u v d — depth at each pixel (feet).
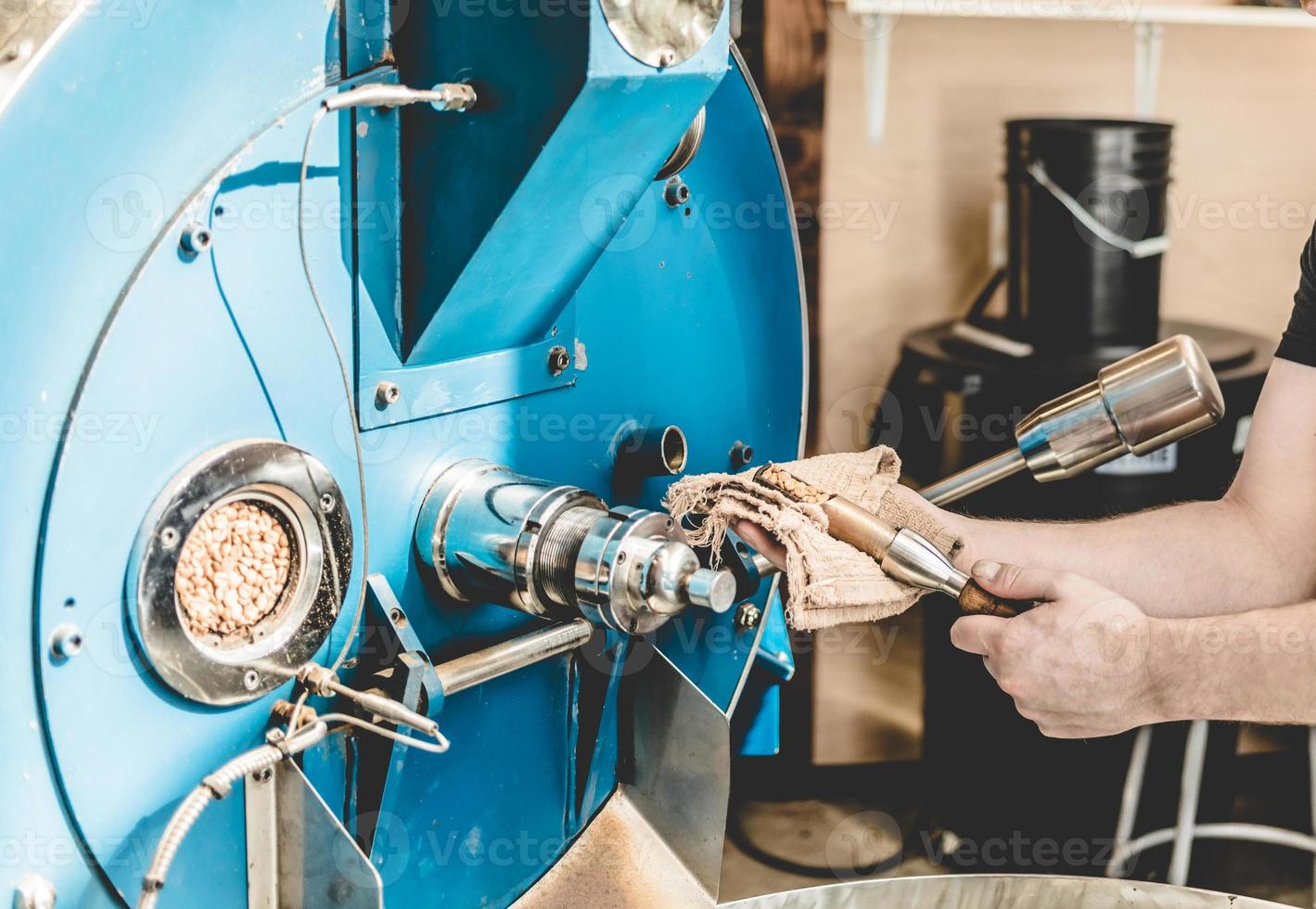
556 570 2.45
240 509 2.15
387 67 2.29
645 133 2.41
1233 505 3.73
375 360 2.35
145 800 2.04
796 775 7.52
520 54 2.18
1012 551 3.54
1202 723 6.51
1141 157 5.88
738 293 3.34
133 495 1.94
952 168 6.92
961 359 6.25
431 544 2.53
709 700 2.96
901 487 3.16
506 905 2.91
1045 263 6.08
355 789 2.43
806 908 3.10
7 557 1.82
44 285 1.82
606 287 2.91
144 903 1.92
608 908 2.97
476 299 2.43
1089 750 6.57
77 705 1.92
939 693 6.76
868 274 7.03
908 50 6.72
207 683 2.07
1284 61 6.95
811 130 6.79
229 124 2.04
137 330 1.93
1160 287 6.13
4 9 1.80
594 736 3.05
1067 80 6.88
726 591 2.39
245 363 2.10
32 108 1.79
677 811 3.10
